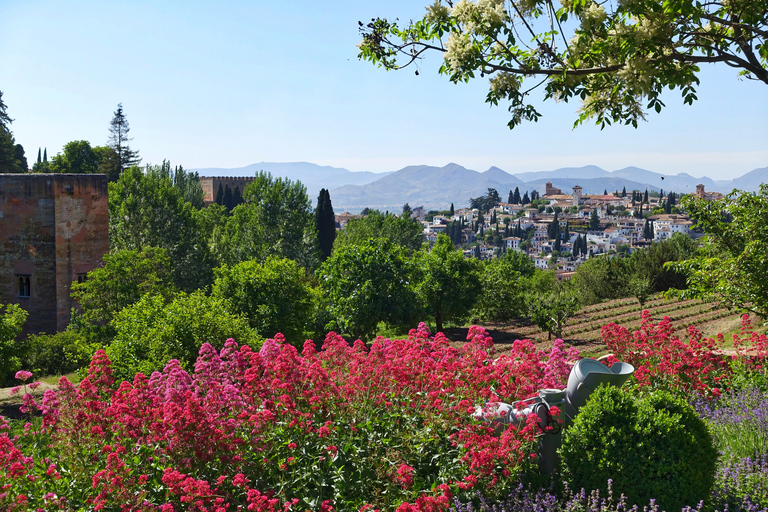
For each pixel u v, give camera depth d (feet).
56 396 21.86
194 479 18.44
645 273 200.75
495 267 172.45
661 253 202.90
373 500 19.62
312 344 27.02
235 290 113.29
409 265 128.06
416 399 23.84
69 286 155.02
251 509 16.72
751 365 39.24
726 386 35.78
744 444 26.40
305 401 21.97
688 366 34.01
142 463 19.80
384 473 20.11
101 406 21.20
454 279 141.69
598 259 221.46
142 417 21.33
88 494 18.61
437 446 22.03
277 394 22.06
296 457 19.44
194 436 18.90
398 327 122.52
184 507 18.15
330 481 19.47
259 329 107.86
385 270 120.47
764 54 19.71
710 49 18.94
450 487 19.67
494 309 165.48
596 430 21.90
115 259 135.44
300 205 256.11
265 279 112.57
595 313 159.22
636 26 18.61
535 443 23.18
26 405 22.47
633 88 18.95
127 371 60.29
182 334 65.26
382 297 117.70
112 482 17.26
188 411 19.02
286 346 23.65
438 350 28.94
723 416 29.89
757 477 22.17
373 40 21.91
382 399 22.88
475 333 27.45
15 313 84.02
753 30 17.16
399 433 21.74
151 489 18.71
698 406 31.22
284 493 18.89
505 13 19.39
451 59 20.17
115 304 132.57
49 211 151.23
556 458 22.91
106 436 20.76
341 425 21.53
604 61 20.35
